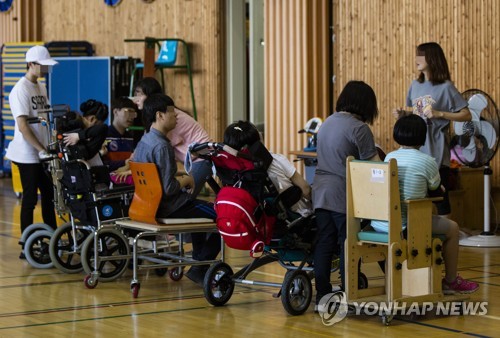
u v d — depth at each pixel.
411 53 10.65
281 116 12.23
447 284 5.87
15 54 15.52
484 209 9.13
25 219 8.12
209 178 6.27
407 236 5.52
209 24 13.70
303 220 5.94
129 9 15.02
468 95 8.70
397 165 5.43
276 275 7.32
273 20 12.24
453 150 8.90
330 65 11.80
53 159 7.40
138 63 14.05
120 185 7.37
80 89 14.45
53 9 16.67
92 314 5.88
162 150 6.42
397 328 5.40
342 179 5.74
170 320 5.68
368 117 5.87
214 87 13.70
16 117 8.03
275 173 5.88
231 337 5.21
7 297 6.49
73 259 8.01
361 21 11.29
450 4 10.20
